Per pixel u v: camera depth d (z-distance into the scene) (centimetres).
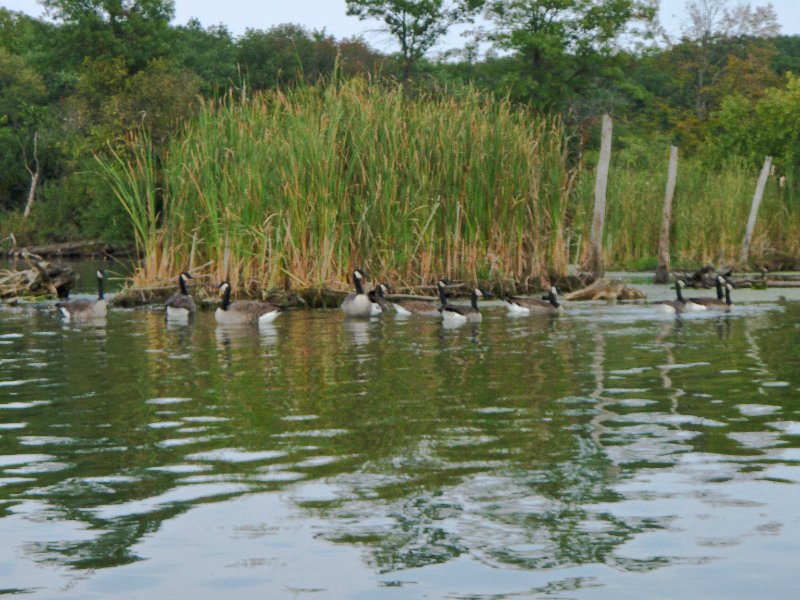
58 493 797
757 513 726
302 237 2556
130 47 7525
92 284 3694
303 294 2528
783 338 1781
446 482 812
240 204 2534
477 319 2166
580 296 2736
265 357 1586
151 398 1216
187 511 746
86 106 6644
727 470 844
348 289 2558
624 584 601
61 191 7300
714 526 700
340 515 732
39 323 2239
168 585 609
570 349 1647
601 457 891
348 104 2678
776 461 870
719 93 8825
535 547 664
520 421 1048
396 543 673
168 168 2759
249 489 800
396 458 892
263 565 638
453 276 2744
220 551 664
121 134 5653
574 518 720
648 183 4144
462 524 710
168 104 5684
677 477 823
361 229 2612
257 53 8088
